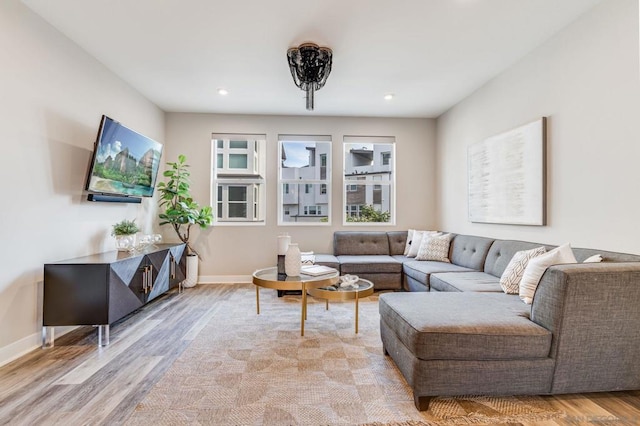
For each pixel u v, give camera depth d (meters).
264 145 5.17
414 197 5.23
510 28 2.70
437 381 1.70
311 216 5.39
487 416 1.68
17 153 2.34
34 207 2.49
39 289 2.54
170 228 4.91
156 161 4.11
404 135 5.21
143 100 4.23
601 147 2.35
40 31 2.54
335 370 2.17
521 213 3.16
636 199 2.11
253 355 2.39
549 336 1.72
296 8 2.44
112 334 2.81
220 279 4.95
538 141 2.93
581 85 2.52
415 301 2.21
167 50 3.08
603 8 2.32
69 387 1.94
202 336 2.77
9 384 1.97
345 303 3.80
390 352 2.21
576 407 1.74
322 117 5.11
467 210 4.25
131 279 2.92
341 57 3.21
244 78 3.71
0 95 2.21
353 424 1.62
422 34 2.79
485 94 3.85
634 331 1.73
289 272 3.06
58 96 2.73
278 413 1.70
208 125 4.96
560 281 1.69
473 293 2.46
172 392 1.89
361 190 5.32
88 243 3.13
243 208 5.80
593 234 2.42
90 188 2.96
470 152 4.12
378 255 4.79
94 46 3.01
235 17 2.56
